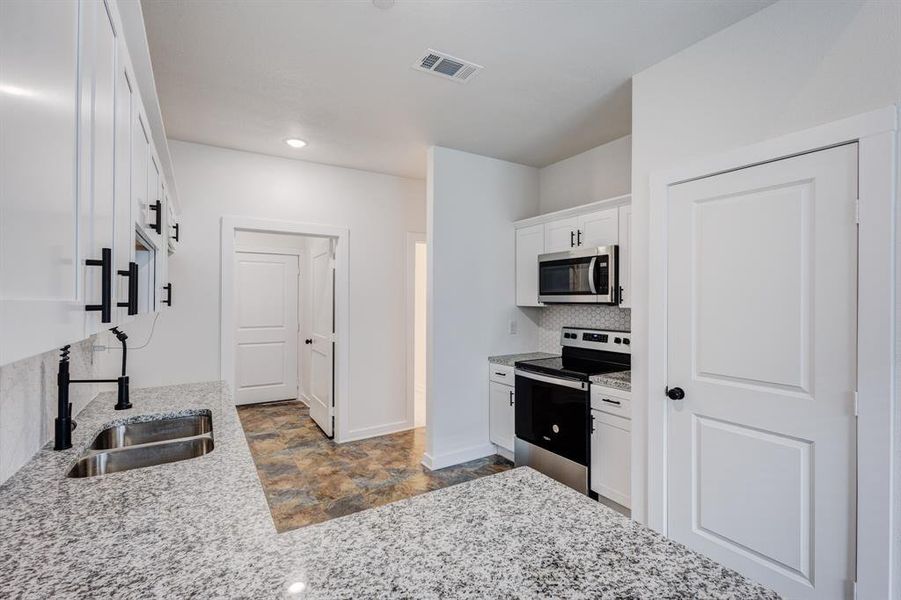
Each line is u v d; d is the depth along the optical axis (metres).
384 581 0.75
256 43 2.08
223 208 3.52
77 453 1.55
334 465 3.53
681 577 0.78
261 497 1.17
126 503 1.13
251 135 3.26
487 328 3.78
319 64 2.28
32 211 0.48
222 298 3.47
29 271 0.47
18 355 0.45
